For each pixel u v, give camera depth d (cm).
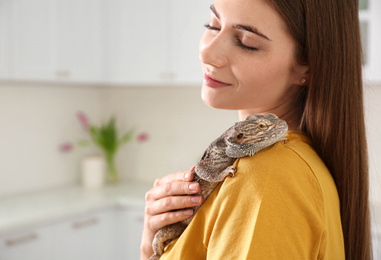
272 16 82
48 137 374
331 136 88
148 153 407
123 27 356
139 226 335
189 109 385
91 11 351
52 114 377
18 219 278
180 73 332
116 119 420
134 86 410
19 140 352
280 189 71
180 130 390
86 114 410
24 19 303
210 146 88
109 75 365
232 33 84
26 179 358
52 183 379
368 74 267
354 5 89
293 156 75
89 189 381
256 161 74
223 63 84
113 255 347
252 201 70
